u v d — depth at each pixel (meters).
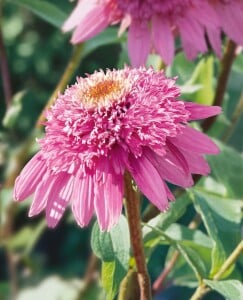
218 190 0.55
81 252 1.29
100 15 0.50
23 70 1.57
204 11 0.50
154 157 0.39
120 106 0.39
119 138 0.38
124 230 0.42
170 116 0.38
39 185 0.39
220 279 0.44
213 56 0.56
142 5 0.50
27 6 0.58
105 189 0.38
